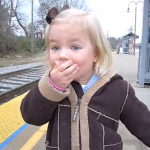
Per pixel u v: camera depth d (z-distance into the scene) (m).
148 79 8.00
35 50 38.91
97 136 1.28
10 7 39.06
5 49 34.38
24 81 10.30
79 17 1.25
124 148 3.31
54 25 1.25
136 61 21.20
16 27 39.53
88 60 1.26
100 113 1.30
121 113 1.41
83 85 1.33
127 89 1.39
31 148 3.30
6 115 4.79
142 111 1.40
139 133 1.39
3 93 6.69
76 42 1.22
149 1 7.73
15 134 3.80
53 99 1.16
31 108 1.22
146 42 7.92
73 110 1.30
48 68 1.35
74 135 1.28
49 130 1.38
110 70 1.40
